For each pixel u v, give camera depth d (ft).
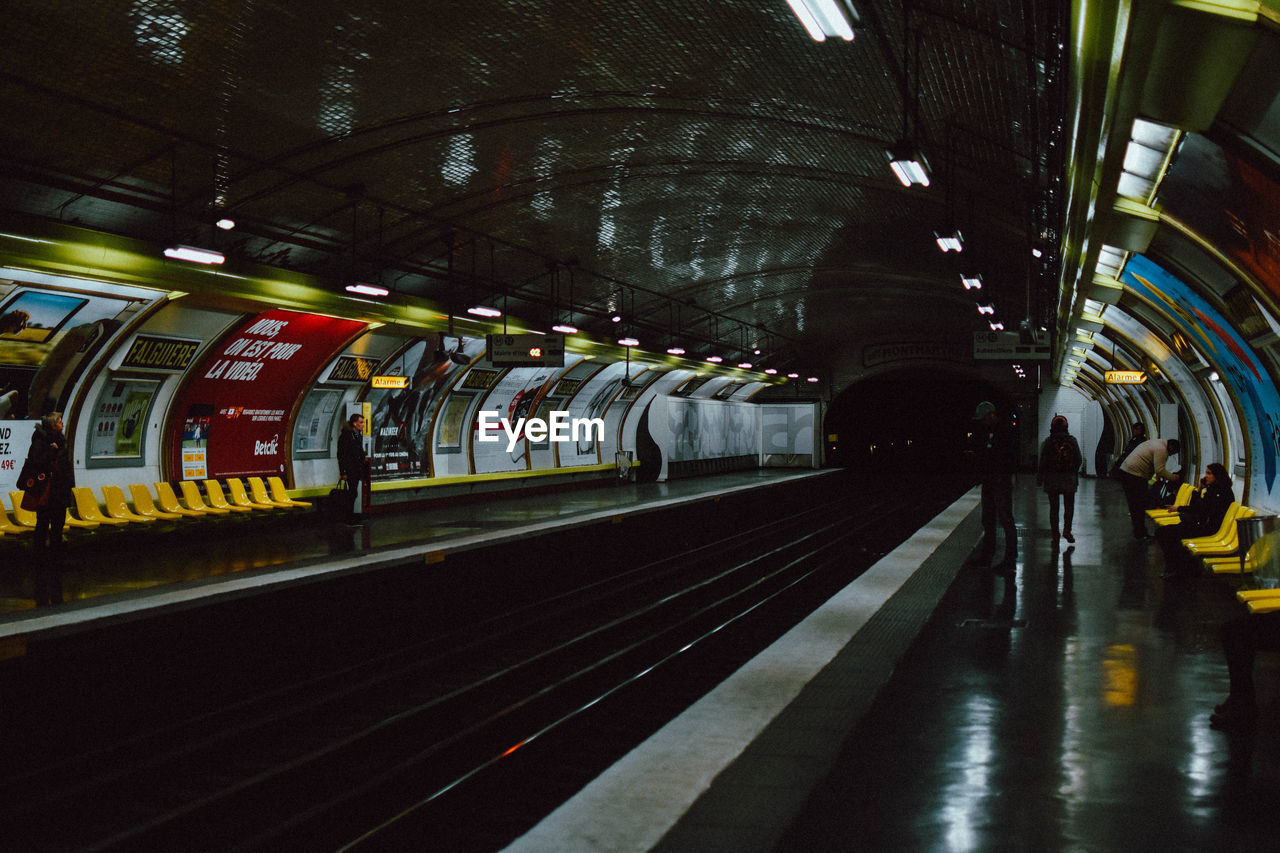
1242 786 11.56
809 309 98.99
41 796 17.65
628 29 32.17
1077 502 66.28
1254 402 35.60
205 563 36.14
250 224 43.34
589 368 88.22
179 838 16.55
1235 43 12.05
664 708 25.91
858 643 18.07
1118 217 24.43
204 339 46.47
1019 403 134.31
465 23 31.09
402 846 16.28
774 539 70.95
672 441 107.04
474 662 30.53
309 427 58.23
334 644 31.22
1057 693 15.93
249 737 21.79
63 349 39.99
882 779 11.84
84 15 26.89
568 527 47.80
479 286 61.82
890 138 40.29
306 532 48.78
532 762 20.89
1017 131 34.37
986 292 62.59
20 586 30.25
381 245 49.80
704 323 95.40
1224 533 28.12
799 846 9.84
